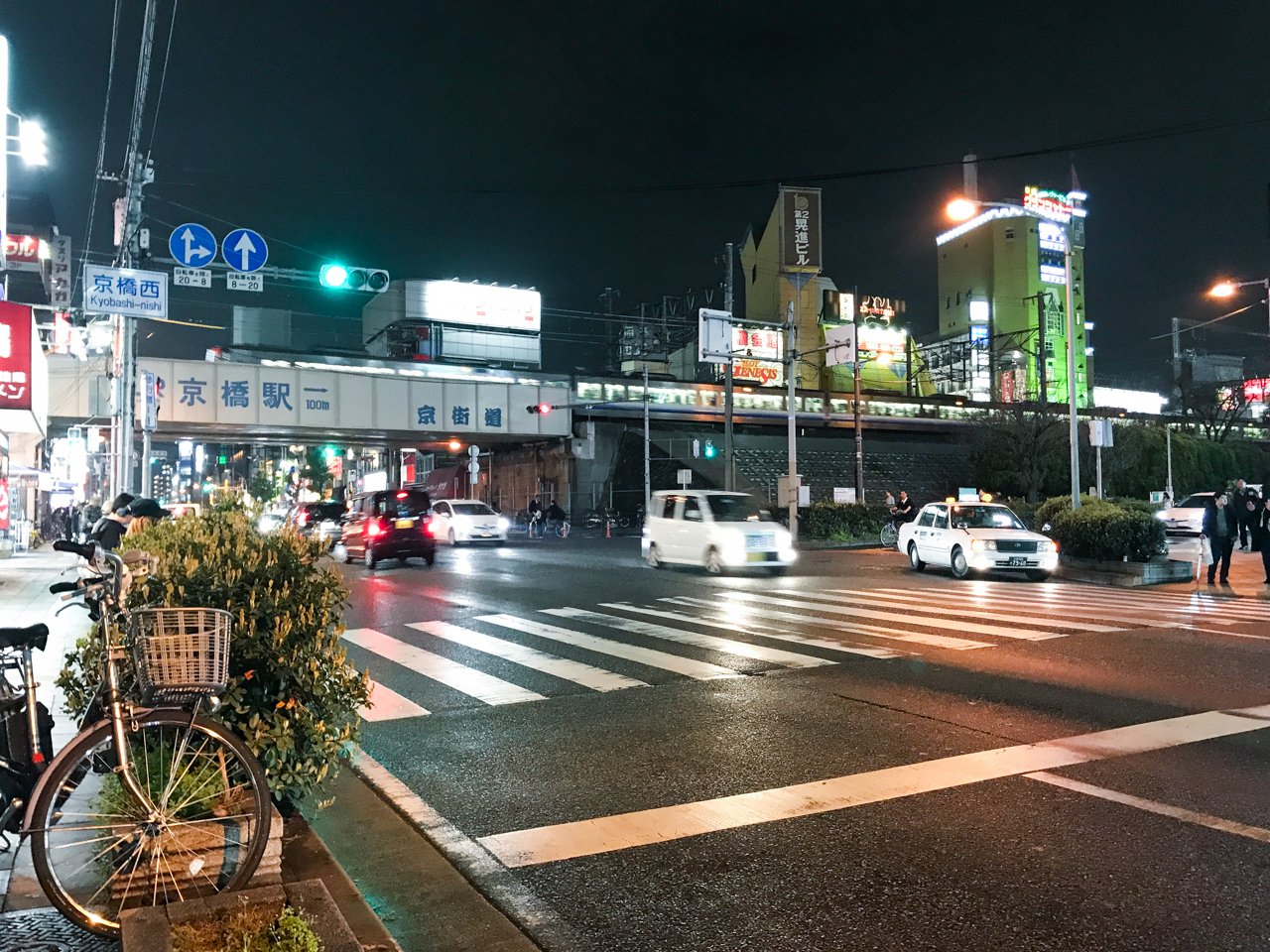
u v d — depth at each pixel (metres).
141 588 3.67
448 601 14.85
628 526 46.41
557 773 5.68
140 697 3.27
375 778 5.51
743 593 15.84
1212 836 4.50
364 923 3.29
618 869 4.20
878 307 77.94
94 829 3.29
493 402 44.81
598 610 13.59
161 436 45.19
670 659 9.44
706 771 5.68
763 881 4.05
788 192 74.38
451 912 3.71
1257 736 6.33
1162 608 13.48
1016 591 16.09
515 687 8.19
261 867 3.48
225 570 3.84
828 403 53.19
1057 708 7.20
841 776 5.52
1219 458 53.34
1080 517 19.30
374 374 41.59
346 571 21.12
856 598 14.99
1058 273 95.69
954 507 19.64
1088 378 93.69
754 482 48.78
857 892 3.92
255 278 18.22
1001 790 5.21
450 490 62.97
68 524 30.61
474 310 61.31
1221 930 3.54
